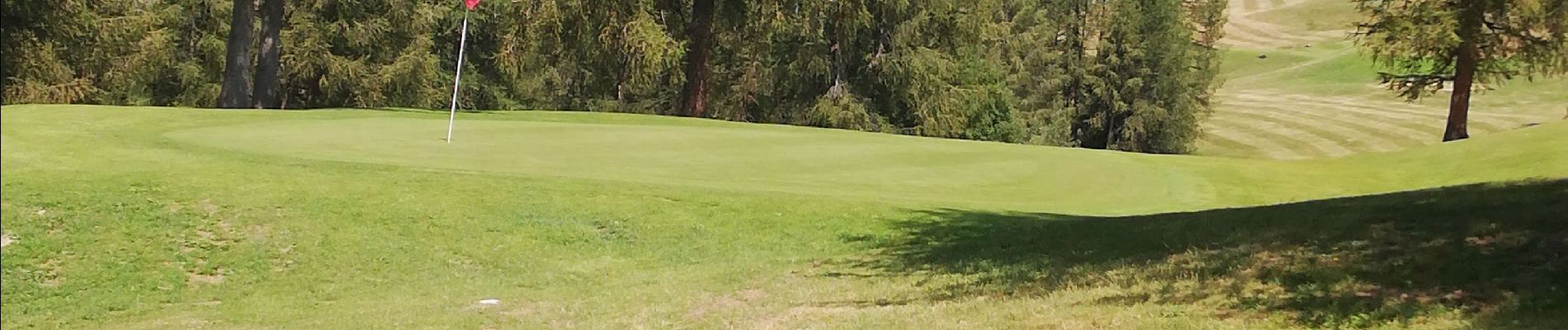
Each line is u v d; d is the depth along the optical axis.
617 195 13.26
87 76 36.25
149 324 8.84
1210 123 69.44
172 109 22.20
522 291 10.14
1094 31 60.34
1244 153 60.97
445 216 12.08
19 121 17.45
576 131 21.11
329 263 10.78
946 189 16.91
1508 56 33.25
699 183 14.77
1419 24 32.03
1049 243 11.20
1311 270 7.84
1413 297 6.68
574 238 12.00
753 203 13.35
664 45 32.62
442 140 18.34
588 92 52.41
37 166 12.48
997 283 9.09
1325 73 92.94
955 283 9.31
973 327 6.87
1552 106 71.62
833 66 43.41
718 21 37.81
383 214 11.89
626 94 51.94
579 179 14.08
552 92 52.84
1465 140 27.89
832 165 18.72
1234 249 9.31
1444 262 7.56
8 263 9.81
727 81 44.62
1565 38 31.52
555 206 12.68
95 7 34.19
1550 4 31.02
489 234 11.83
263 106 30.36
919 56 41.97
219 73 41.78
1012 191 17.31
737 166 17.70
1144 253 9.88
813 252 11.82
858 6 38.09
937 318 7.30
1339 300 6.77
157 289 9.85
